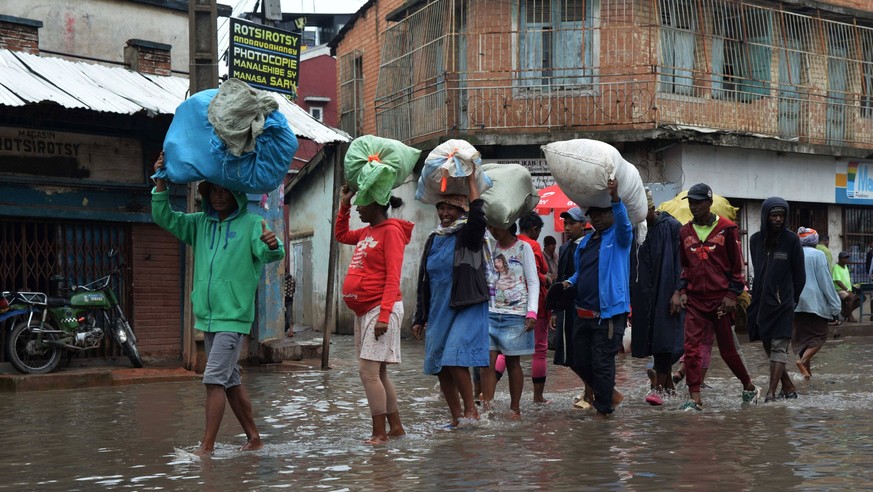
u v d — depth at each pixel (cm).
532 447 634
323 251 2591
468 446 644
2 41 1316
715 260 847
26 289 1273
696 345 846
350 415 841
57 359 1212
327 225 2552
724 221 855
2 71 1210
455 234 736
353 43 2589
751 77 2083
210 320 647
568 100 1944
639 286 863
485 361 731
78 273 1323
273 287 1452
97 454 658
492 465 570
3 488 545
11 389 1113
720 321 862
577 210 864
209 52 1241
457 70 2031
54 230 1304
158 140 1386
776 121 2127
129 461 625
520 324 808
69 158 1302
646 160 1980
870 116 2308
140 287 1373
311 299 2711
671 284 856
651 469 547
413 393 1012
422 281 755
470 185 727
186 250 1283
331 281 1345
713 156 2028
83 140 1314
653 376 948
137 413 886
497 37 1981
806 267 1101
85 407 941
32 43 1343
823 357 1435
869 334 2097
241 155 643
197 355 1259
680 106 1973
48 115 1278
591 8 1959
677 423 742
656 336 855
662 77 1956
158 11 1546
